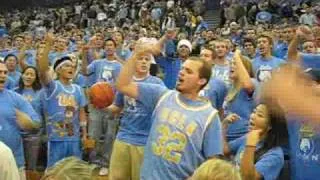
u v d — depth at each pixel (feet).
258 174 13.94
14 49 54.08
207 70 15.76
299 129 14.64
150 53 17.24
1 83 21.56
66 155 26.07
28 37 59.26
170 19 90.74
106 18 113.19
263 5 92.22
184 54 34.60
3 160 12.31
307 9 85.40
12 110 21.59
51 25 115.55
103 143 30.09
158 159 15.69
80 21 114.52
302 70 5.95
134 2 112.47
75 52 43.86
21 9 137.59
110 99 21.53
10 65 32.19
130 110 21.13
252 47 37.27
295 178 15.44
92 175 7.46
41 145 28.68
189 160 15.38
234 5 94.27
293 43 18.83
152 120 16.61
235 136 21.93
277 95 5.67
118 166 21.48
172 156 15.46
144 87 16.63
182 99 15.85
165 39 17.69
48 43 26.16
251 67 23.65
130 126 21.25
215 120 15.52
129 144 21.18
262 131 14.26
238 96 22.22
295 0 97.35
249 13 92.32
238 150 16.78
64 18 117.80
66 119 25.96
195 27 89.51
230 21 91.40
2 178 12.29
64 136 25.99
